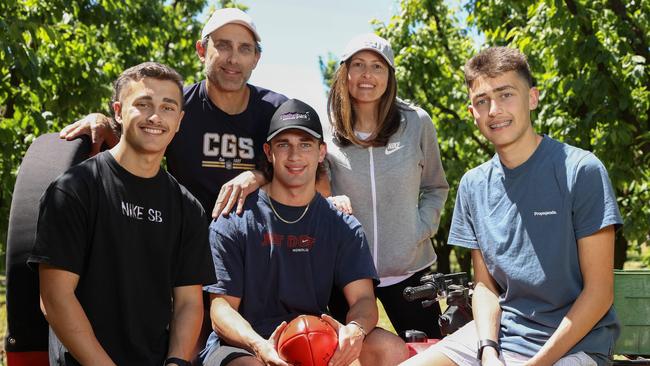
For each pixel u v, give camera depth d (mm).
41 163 3609
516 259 3396
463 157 15094
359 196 4336
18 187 3516
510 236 3426
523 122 3416
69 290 3031
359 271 3809
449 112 15156
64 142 3768
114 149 3244
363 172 4340
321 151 4023
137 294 3162
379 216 4340
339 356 3275
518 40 10258
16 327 3379
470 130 14281
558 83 9562
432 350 3549
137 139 3148
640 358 4031
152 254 3211
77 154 3686
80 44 10430
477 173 3621
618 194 11125
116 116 3279
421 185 4691
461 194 3691
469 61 3510
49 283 3031
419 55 14766
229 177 4246
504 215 3461
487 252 3508
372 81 4273
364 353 3645
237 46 4199
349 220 3889
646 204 10438
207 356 3586
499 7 11883
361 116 4406
